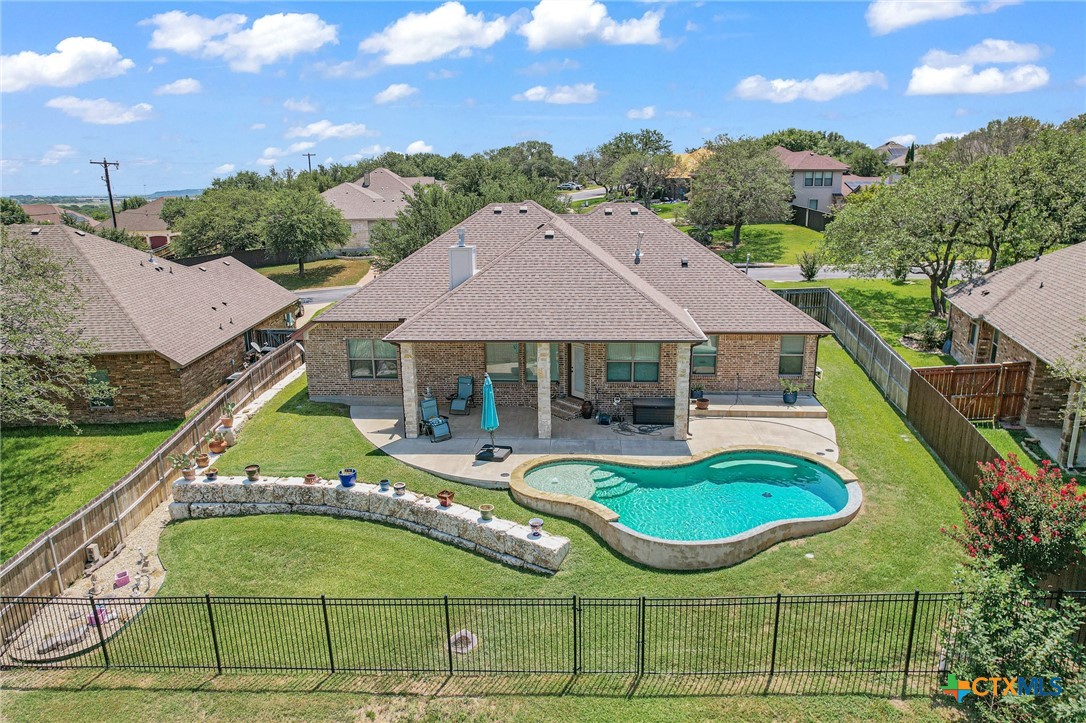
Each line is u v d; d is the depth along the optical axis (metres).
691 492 18.17
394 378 24.86
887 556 14.97
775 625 11.53
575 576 14.85
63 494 21.02
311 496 18.08
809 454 19.77
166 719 11.38
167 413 26.16
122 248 31.59
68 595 15.13
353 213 73.06
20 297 22.48
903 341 32.75
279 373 28.73
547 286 21.77
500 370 24.30
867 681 11.48
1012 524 11.52
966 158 71.00
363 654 12.69
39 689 12.20
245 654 12.81
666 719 10.89
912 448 20.64
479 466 19.52
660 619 13.27
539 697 11.46
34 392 23.27
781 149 84.00
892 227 33.78
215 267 37.19
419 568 15.49
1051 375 21.17
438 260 26.05
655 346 23.03
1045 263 27.11
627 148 106.62
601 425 22.48
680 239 28.03
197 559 16.17
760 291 25.39
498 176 74.75
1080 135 34.88
